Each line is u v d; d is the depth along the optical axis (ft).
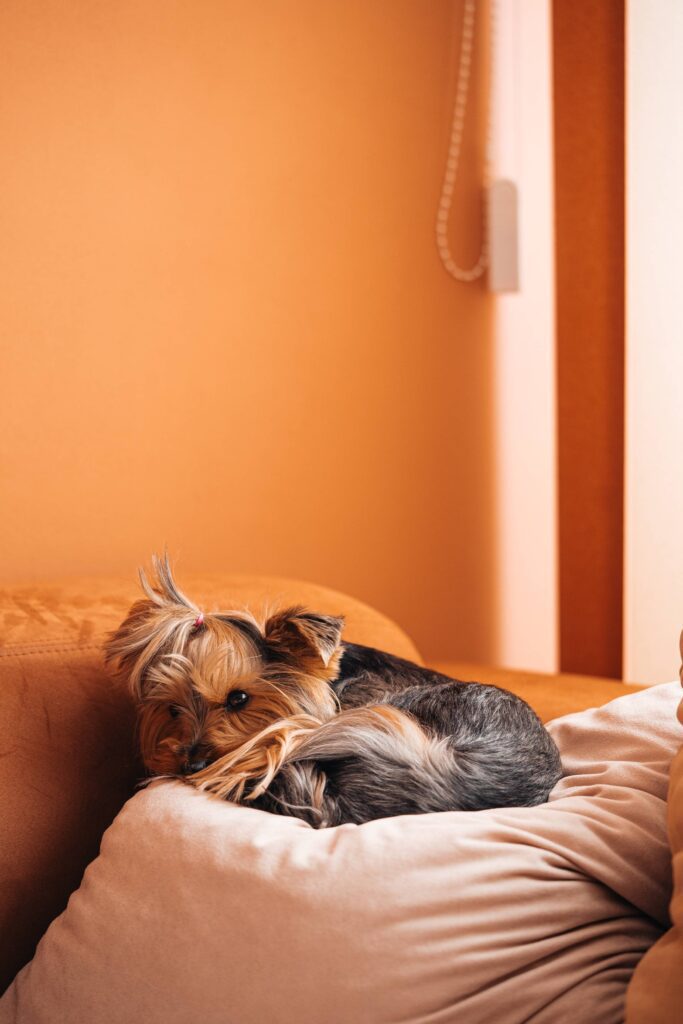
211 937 3.22
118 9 6.14
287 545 7.36
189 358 6.65
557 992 2.97
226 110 6.79
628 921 3.21
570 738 4.31
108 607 4.76
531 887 3.13
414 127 8.22
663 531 7.68
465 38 8.64
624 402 8.10
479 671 6.73
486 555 9.18
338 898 3.12
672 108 7.47
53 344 5.93
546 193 9.70
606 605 8.32
